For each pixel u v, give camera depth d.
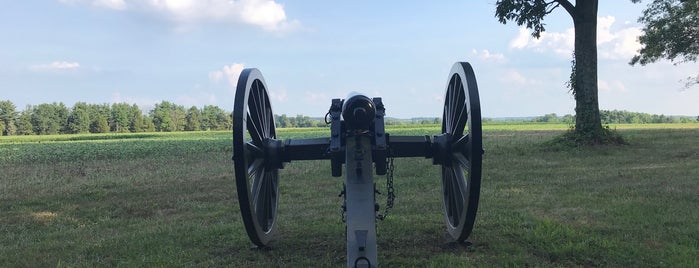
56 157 22.89
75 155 23.78
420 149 4.38
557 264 4.14
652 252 4.29
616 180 8.49
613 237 4.81
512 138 25.16
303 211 6.74
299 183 9.52
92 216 7.15
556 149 14.44
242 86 3.87
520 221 5.59
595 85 14.98
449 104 4.79
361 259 3.11
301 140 4.52
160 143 36.22
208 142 36.00
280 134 56.62
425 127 72.75
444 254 4.42
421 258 4.38
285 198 7.91
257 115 4.43
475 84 3.84
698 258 4.12
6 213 7.54
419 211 6.43
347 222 3.38
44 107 105.19
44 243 5.46
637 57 23.53
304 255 4.61
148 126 111.75
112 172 13.75
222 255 4.71
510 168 10.59
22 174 14.30
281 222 6.02
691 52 21.47
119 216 7.13
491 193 7.55
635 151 13.38
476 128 3.72
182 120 115.06
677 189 7.34
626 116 115.88
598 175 9.13
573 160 11.80
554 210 6.20
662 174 8.98
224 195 8.55
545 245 4.61
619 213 5.86
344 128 4.09
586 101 15.00
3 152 28.83
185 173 12.48
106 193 9.20
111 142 43.38
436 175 9.90
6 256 4.95
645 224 5.26
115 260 4.66
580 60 15.05
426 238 5.04
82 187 10.26
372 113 3.86
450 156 4.36
